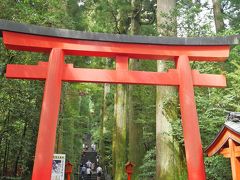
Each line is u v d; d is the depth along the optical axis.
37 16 10.02
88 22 17.33
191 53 8.18
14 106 9.88
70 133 19.83
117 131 17.27
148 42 8.05
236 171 5.61
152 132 16.36
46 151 6.78
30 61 10.43
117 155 16.78
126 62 8.02
